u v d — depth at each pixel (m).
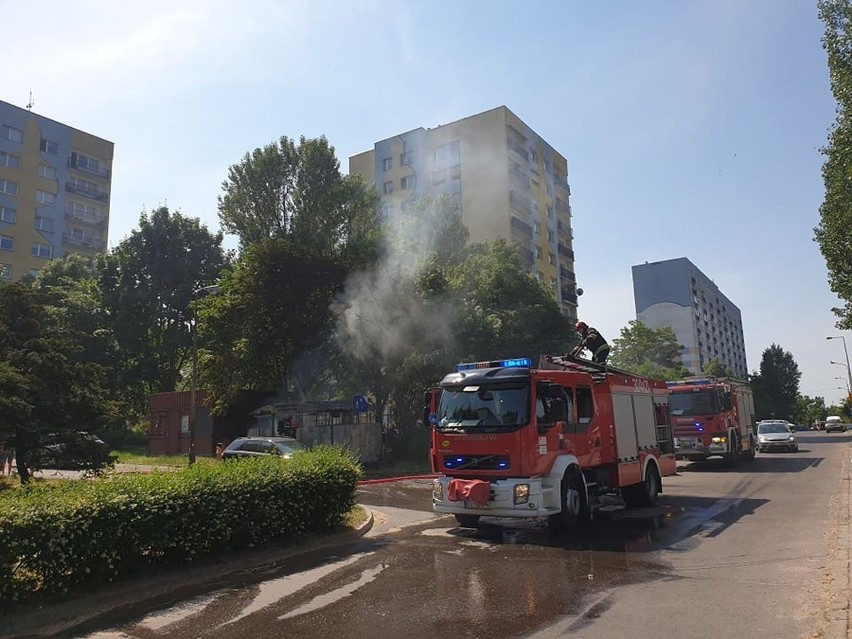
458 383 10.98
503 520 12.32
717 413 21.36
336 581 7.54
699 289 112.31
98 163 65.75
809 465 22.22
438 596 6.75
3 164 57.44
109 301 46.69
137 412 48.78
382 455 28.33
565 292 68.19
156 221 47.91
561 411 10.59
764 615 5.82
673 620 5.75
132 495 7.38
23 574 6.31
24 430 14.83
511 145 59.66
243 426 33.72
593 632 5.47
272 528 9.15
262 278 28.28
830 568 7.36
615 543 9.51
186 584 7.61
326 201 35.62
